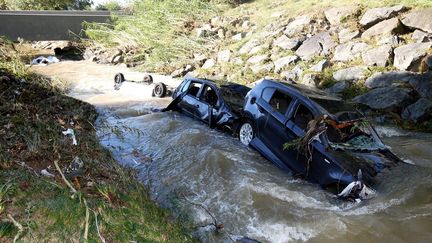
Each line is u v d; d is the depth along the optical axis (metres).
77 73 18.28
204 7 23.44
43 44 27.55
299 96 6.81
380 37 13.07
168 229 4.38
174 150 7.35
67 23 24.70
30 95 9.59
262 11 21.59
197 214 5.06
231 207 5.30
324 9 16.83
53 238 3.51
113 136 8.20
